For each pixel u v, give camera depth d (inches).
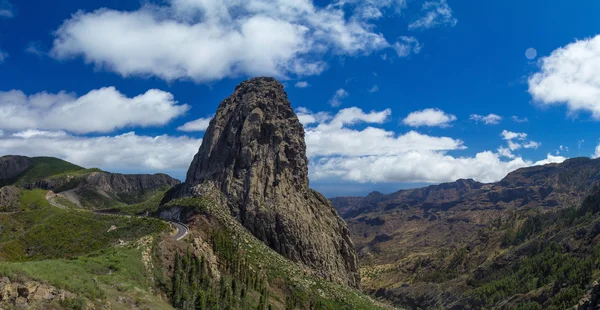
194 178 7573.8
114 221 5940.0
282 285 5083.7
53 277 2250.2
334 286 5772.6
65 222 5989.2
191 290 3629.4
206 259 4261.8
